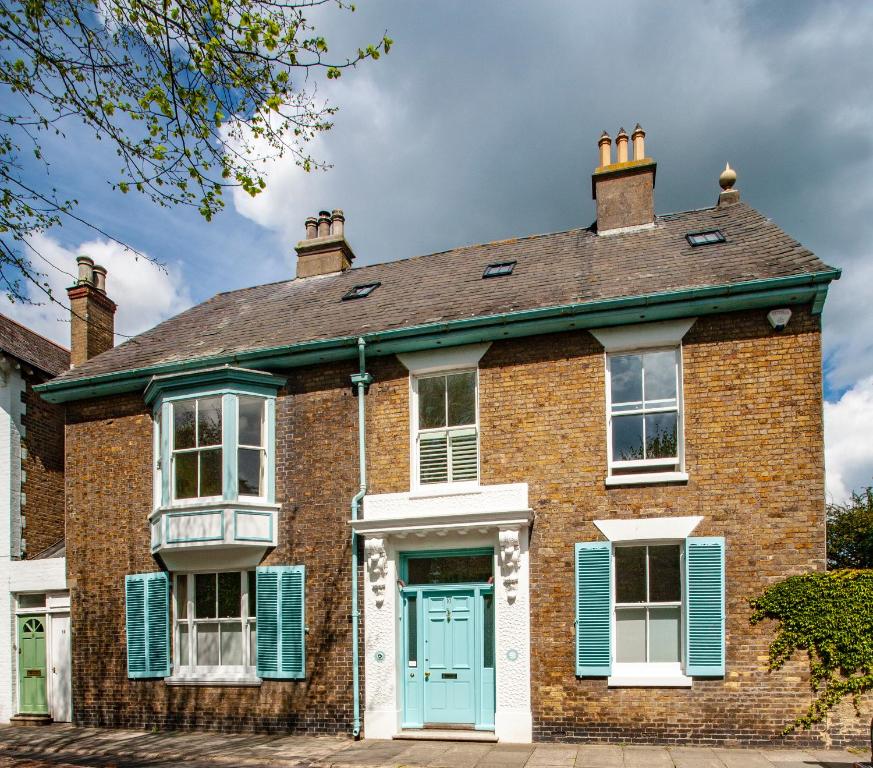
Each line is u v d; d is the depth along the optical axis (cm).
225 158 829
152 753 1071
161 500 1266
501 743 1050
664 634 1048
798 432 1026
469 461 1183
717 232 1305
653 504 1065
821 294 1015
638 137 1462
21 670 1423
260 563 1235
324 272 1716
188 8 739
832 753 930
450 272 1477
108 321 1673
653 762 910
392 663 1130
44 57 749
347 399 1251
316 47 768
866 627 961
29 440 1556
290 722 1170
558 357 1148
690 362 1086
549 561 1094
